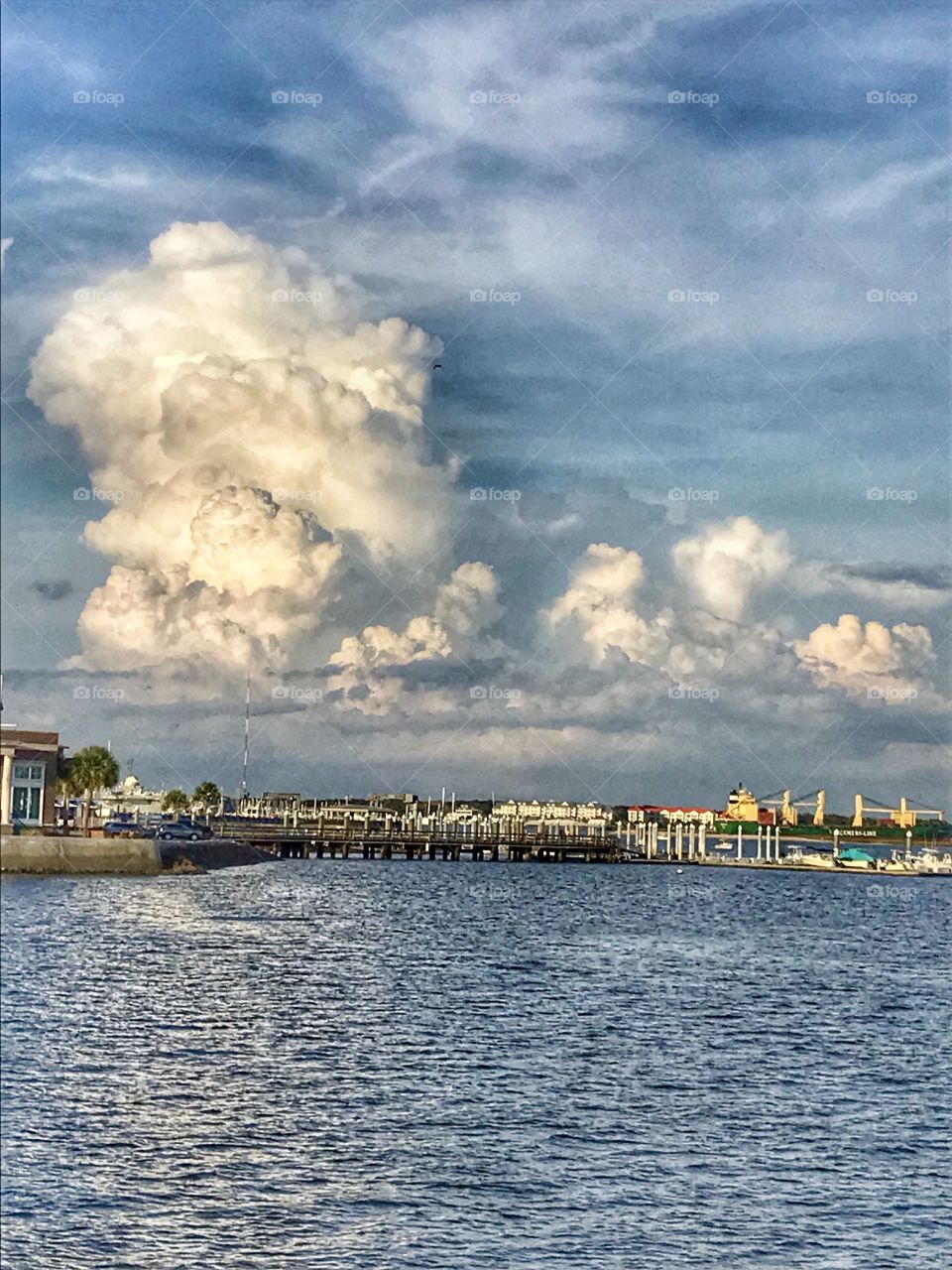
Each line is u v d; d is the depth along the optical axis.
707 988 91.31
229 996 78.62
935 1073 62.06
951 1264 38.06
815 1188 43.97
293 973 90.06
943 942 127.19
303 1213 40.44
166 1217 39.81
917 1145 49.25
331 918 130.75
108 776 177.38
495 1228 39.66
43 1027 65.94
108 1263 36.69
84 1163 44.16
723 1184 44.12
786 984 95.06
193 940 102.94
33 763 167.50
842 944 125.00
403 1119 50.78
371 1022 71.69
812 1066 63.25
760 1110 53.88
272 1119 50.00
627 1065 61.84
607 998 84.88
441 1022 72.50
